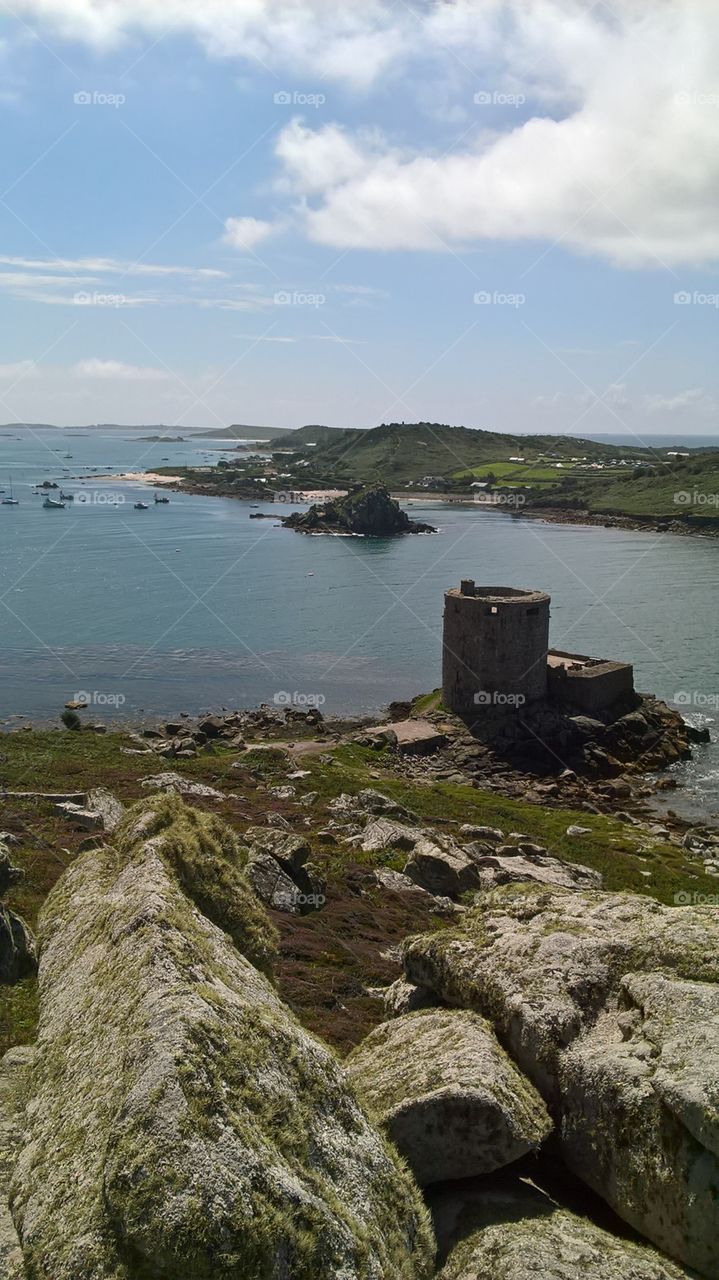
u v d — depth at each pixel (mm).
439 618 127875
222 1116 7410
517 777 68500
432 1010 12086
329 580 154750
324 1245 7043
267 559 175500
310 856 35594
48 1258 7172
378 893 32281
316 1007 18531
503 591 82312
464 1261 8469
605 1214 9297
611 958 11336
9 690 89250
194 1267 6449
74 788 41344
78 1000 10922
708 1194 8250
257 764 57562
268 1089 8148
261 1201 6902
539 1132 9617
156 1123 7223
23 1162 8664
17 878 21281
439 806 54312
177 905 11711
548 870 39562
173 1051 7840
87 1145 8125
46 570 154125
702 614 128875
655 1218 8648
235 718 80875
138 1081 7703
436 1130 9594
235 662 103188
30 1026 12055
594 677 77625
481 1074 9961
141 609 128500
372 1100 10195
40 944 14117
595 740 74438
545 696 78562
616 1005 10820
